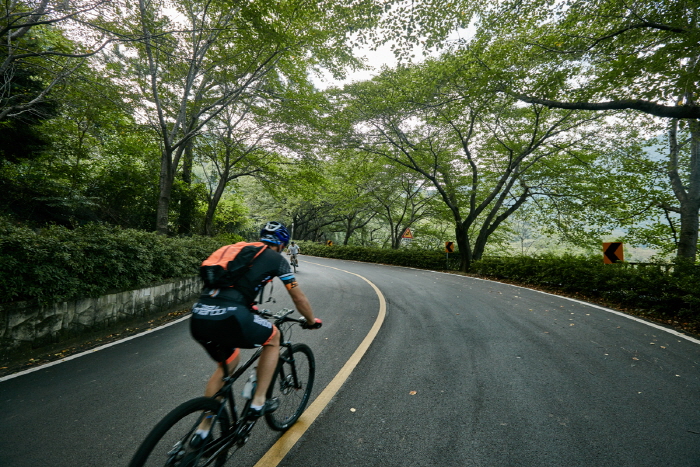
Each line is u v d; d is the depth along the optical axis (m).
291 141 14.95
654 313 7.13
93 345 5.23
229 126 14.35
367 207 29.16
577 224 17.16
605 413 3.07
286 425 2.81
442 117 14.41
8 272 4.53
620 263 9.03
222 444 2.14
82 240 5.72
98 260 5.80
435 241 33.69
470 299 9.02
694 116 6.07
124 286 6.41
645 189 14.60
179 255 8.40
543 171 15.78
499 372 4.02
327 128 14.28
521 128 15.78
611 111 12.63
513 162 15.76
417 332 5.78
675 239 15.26
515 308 7.77
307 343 5.19
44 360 4.56
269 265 2.29
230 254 2.25
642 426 2.85
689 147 13.13
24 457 2.50
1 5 6.39
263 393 2.36
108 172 13.75
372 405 3.24
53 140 11.59
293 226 38.28
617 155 13.91
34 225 10.18
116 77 9.90
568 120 14.31
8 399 3.43
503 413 3.08
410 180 21.50
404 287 11.50
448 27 8.52
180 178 16.67
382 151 18.02
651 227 16.02
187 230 16.66
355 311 7.56
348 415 3.06
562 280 10.33
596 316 6.92
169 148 10.81
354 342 5.23
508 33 9.33
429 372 4.04
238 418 2.38
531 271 12.18
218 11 10.08
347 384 3.71
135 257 6.76
